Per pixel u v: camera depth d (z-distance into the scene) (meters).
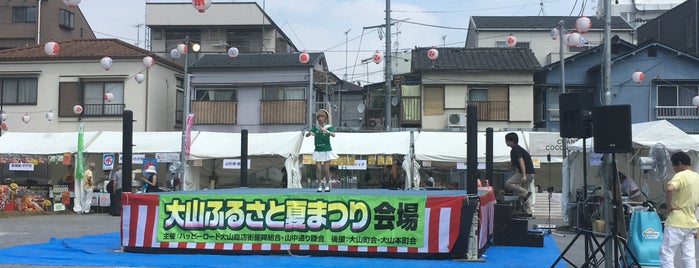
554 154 18.83
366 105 29.97
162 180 23.06
